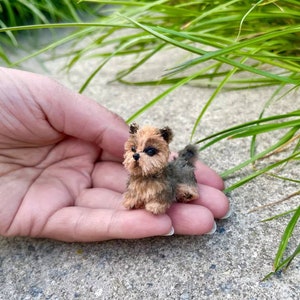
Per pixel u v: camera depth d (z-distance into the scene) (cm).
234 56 36
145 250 23
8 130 26
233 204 26
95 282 22
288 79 26
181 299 21
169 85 41
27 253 24
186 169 23
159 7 37
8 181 25
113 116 27
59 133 28
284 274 21
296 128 26
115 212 23
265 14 31
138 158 20
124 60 49
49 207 24
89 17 57
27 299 22
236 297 20
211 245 23
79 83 44
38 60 47
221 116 35
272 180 27
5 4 55
